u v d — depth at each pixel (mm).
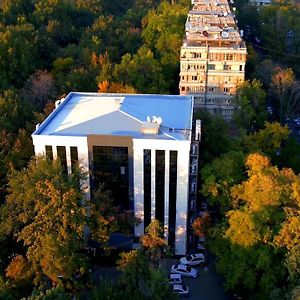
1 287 83938
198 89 166375
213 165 110062
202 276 103062
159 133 105188
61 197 89875
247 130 149000
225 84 164750
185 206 106000
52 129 108562
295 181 92688
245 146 130875
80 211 91625
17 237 94688
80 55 192250
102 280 91250
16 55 177375
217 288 99750
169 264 107312
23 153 121875
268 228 89188
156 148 101312
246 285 90562
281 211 91688
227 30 171750
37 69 178500
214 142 126125
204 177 108938
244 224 89312
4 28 194000
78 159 105062
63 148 104250
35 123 136000
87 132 106438
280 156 136250
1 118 130875
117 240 108562
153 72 173750
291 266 83250
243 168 109938
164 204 106812
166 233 108188
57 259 86312
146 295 83250
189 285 100625
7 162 114312
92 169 105688
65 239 88438
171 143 100250
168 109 121562
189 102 126500
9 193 109875
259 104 157750
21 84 173625
